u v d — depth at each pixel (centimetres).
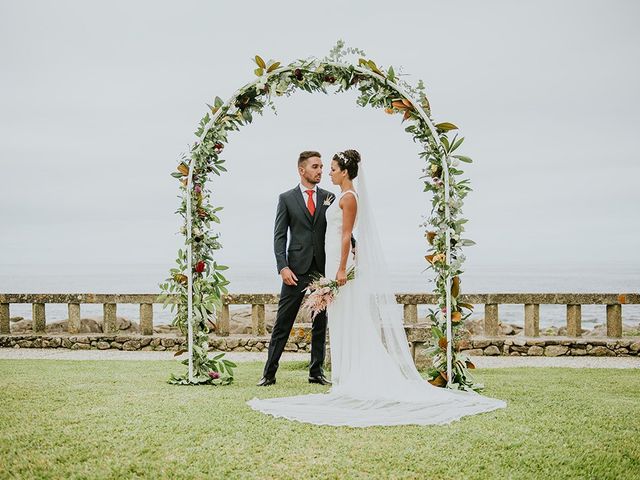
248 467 348
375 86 566
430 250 579
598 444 385
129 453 366
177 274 596
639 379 641
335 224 552
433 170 560
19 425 417
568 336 930
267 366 588
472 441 389
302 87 576
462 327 565
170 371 686
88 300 983
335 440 391
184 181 592
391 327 525
